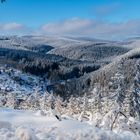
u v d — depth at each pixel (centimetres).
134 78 3394
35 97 7506
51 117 1920
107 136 1125
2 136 995
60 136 1073
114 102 2922
